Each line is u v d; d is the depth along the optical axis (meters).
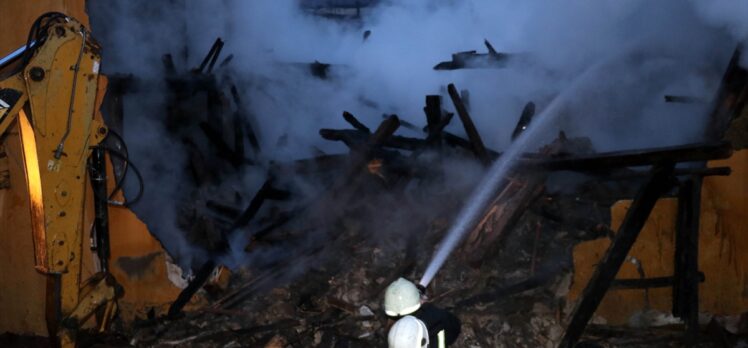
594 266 5.62
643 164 5.38
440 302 5.79
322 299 6.11
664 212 5.51
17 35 5.89
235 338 5.64
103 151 5.62
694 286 5.22
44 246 4.88
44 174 4.74
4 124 4.51
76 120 4.82
